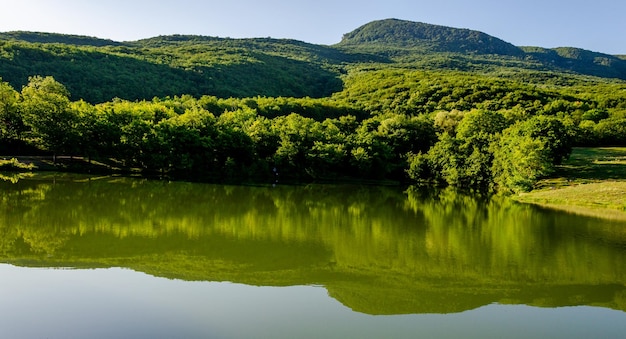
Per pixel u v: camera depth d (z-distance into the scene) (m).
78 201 43.91
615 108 115.94
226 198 52.69
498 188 68.31
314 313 18.86
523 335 17.75
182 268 24.09
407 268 25.81
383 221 41.09
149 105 82.00
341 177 81.69
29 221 34.19
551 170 60.88
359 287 22.33
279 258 26.89
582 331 18.30
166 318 17.72
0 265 23.17
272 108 111.69
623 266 27.38
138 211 40.66
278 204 50.44
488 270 25.89
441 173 78.75
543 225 40.09
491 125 81.94
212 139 73.75
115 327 16.75
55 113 64.88
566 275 25.34
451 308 20.16
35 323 16.83
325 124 90.38
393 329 17.70
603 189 56.47
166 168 71.00
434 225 39.62
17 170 61.75
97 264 24.12
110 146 67.56
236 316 18.19
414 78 162.88
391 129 91.56
